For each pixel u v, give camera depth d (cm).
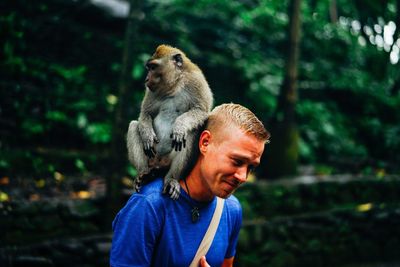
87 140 668
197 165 182
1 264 414
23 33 696
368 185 700
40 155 585
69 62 738
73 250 445
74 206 477
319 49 1078
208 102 282
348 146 894
